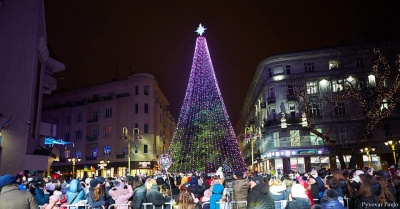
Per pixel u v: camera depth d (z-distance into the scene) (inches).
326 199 262.7
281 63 2060.8
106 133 2381.9
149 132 2324.1
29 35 1154.0
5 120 1054.4
